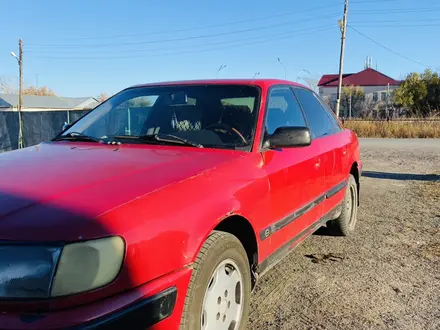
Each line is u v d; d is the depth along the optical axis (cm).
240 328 266
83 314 170
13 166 250
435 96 5084
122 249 183
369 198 744
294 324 312
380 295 360
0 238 174
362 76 7131
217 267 242
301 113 405
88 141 328
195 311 217
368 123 2497
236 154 286
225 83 362
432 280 391
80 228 178
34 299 169
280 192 313
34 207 187
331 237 516
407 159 1323
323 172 406
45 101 6081
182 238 211
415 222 584
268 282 386
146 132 334
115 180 219
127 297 183
